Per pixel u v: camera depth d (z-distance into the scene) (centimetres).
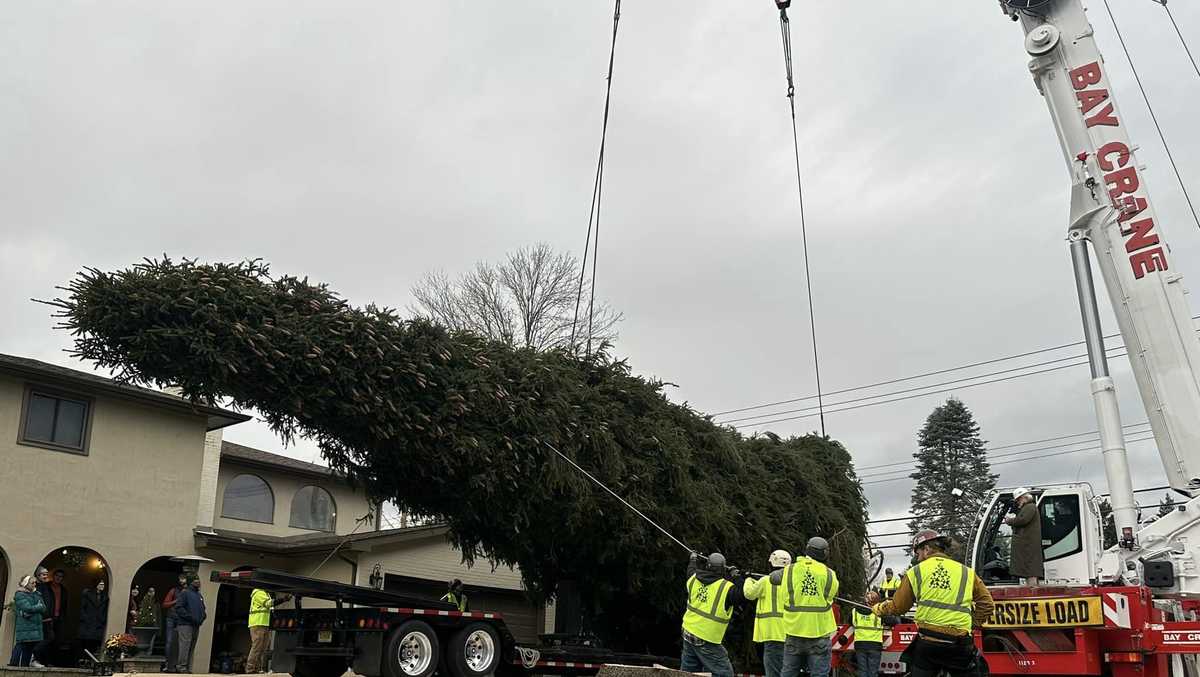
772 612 941
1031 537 1177
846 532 1692
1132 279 1183
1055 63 1266
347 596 1227
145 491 2045
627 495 1375
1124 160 1210
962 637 752
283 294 1171
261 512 2453
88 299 1091
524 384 1295
